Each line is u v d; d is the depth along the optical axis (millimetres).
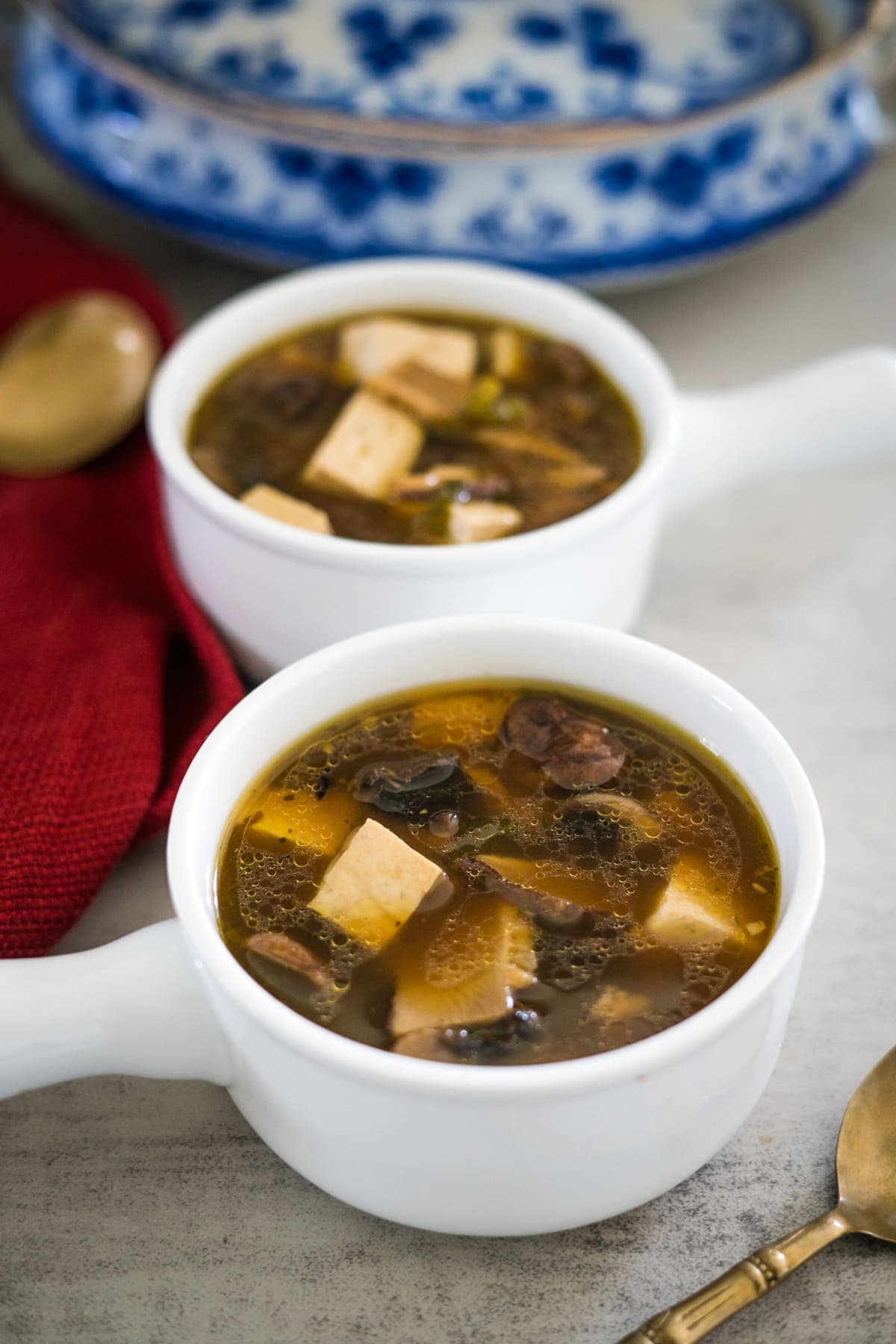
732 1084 560
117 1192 589
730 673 688
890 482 745
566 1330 568
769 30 783
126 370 741
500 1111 539
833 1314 570
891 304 802
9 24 858
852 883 640
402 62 758
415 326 707
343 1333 569
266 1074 557
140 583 691
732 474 688
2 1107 603
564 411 689
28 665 658
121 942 575
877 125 811
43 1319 571
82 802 628
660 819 590
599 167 742
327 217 751
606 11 773
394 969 570
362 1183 563
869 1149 585
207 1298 574
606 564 652
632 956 571
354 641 602
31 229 798
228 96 748
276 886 582
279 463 675
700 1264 578
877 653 693
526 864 584
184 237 771
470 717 609
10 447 734
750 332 790
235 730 587
